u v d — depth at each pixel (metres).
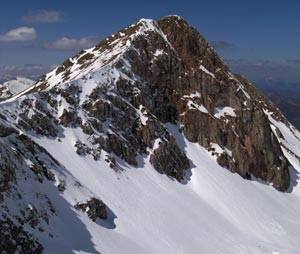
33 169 41.78
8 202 34.81
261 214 66.06
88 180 50.91
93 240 40.03
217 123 78.44
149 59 80.25
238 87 88.06
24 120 51.59
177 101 79.12
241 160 77.19
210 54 90.50
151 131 67.31
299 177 91.06
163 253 45.00
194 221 55.38
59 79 93.12
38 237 34.81
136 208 51.72
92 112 61.22
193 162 71.12
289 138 131.25
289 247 57.28
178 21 92.81
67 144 54.38
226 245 52.47
